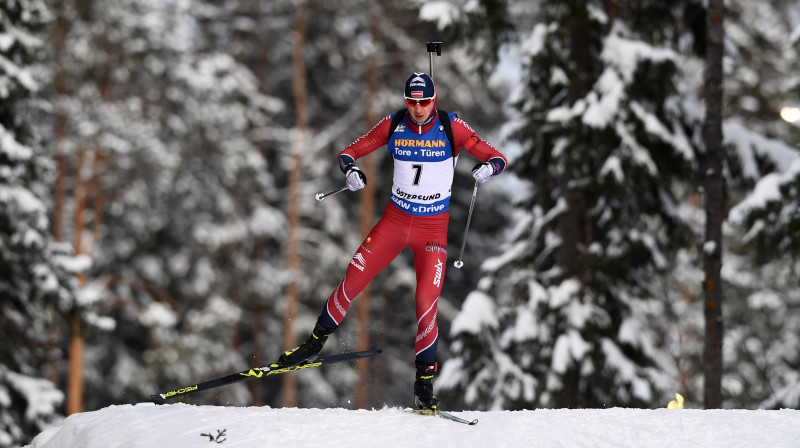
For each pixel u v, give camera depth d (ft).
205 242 242.99
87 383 239.30
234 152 238.68
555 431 50.65
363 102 248.11
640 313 126.52
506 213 270.26
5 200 132.46
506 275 132.77
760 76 211.61
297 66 249.55
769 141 118.21
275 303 249.14
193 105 228.84
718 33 112.68
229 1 255.70
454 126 52.26
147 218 241.14
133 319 248.32
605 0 123.44
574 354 117.91
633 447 48.06
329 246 245.45
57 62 205.67
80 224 215.72
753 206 106.83
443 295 263.08
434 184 52.80
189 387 57.00
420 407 55.57
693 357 167.63
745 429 50.88
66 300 142.10
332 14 241.96
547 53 118.73
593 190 119.96
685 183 123.44
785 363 194.29
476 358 125.70
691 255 132.57
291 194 244.22
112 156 213.05
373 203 261.44
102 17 207.72
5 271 139.13
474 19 123.24
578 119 117.80
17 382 137.69
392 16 237.86
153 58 219.20
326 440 48.80
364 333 239.30
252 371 56.24
